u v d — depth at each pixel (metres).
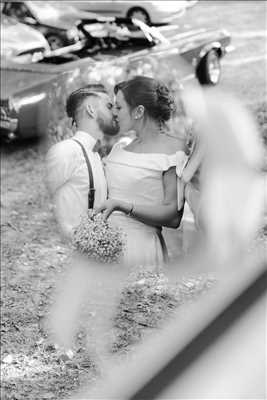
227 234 2.22
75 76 7.10
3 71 7.78
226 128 2.34
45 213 6.36
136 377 0.57
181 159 2.65
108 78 7.23
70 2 10.66
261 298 0.57
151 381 0.52
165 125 2.72
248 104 4.91
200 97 2.50
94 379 3.65
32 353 4.09
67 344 3.57
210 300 0.66
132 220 2.82
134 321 3.97
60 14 9.15
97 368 3.69
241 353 0.50
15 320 4.52
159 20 11.06
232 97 2.53
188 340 0.57
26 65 7.77
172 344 0.59
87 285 3.04
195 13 13.91
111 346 3.78
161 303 3.97
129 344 3.76
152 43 8.37
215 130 2.37
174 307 3.84
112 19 8.82
